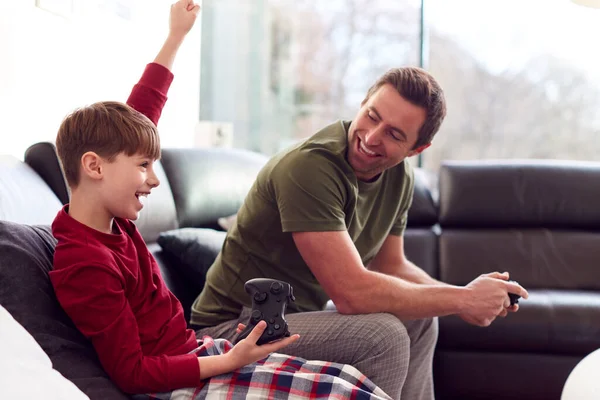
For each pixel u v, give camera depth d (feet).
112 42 8.16
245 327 4.29
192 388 3.85
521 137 11.44
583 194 9.20
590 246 9.00
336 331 4.67
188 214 7.22
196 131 10.41
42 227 4.19
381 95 4.97
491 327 7.61
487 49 11.43
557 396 7.59
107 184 3.90
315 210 4.78
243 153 8.61
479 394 7.71
